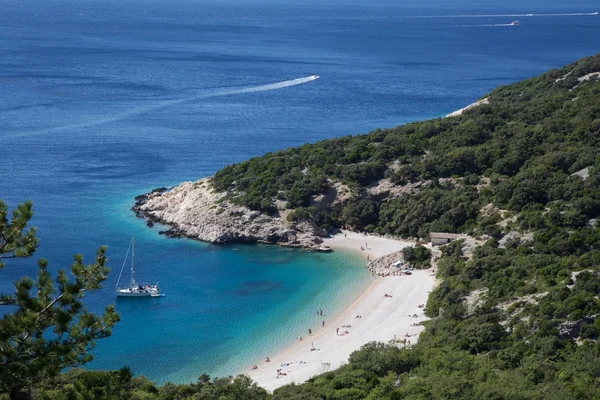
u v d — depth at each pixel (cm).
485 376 7131
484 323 8312
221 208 13325
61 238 12488
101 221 13362
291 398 7100
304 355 9081
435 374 7300
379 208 13375
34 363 3544
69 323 3775
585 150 12825
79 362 3759
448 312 9175
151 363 8969
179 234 12975
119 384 3928
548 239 10394
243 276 11525
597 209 10994
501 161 13150
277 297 10825
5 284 10525
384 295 10669
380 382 7419
